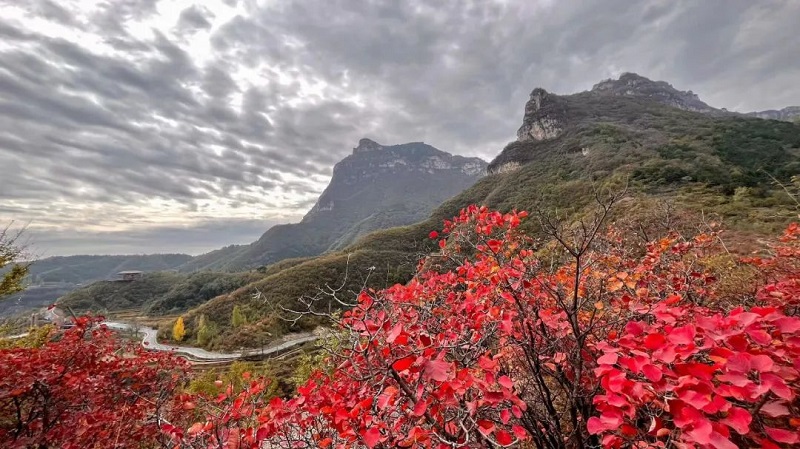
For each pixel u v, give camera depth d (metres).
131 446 5.02
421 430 2.04
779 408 1.63
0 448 4.64
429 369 2.06
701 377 1.67
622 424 1.88
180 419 5.09
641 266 4.59
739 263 5.18
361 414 2.30
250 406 3.18
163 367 6.73
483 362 2.41
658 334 1.87
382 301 3.22
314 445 2.92
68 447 4.69
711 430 1.46
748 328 1.78
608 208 3.14
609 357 1.92
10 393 4.71
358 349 2.44
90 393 5.54
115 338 7.32
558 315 3.05
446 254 4.54
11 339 8.88
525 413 3.13
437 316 4.05
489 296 3.54
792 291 3.18
